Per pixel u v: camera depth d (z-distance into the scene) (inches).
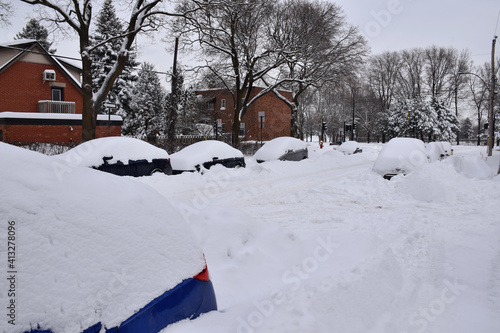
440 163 508.1
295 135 1449.3
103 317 85.4
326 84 1266.0
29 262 79.5
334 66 1198.3
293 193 422.0
